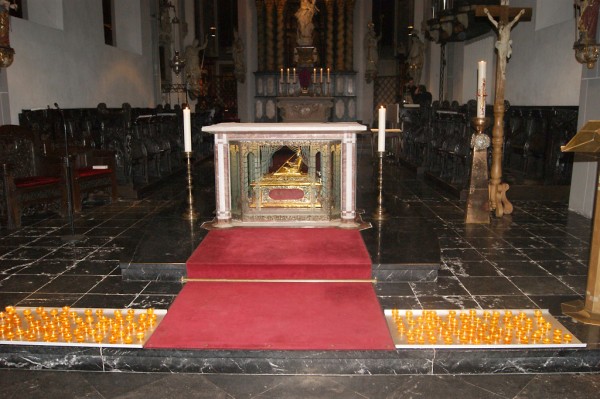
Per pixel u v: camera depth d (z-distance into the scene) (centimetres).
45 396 313
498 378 332
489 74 1355
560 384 325
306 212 576
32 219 712
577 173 745
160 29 1580
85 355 341
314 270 455
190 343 343
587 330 362
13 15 899
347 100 2198
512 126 1004
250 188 577
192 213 619
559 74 1002
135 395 313
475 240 596
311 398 309
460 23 1123
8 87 806
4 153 703
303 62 1856
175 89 1634
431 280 461
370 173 1152
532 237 609
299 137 557
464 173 883
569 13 1056
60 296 431
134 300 421
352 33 2184
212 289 437
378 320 377
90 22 1125
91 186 782
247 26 2192
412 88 1673
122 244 584
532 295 429
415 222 592
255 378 332
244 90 2214
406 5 2284
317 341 346
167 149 1061
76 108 1017
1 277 476
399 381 328
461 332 355
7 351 344
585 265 507
